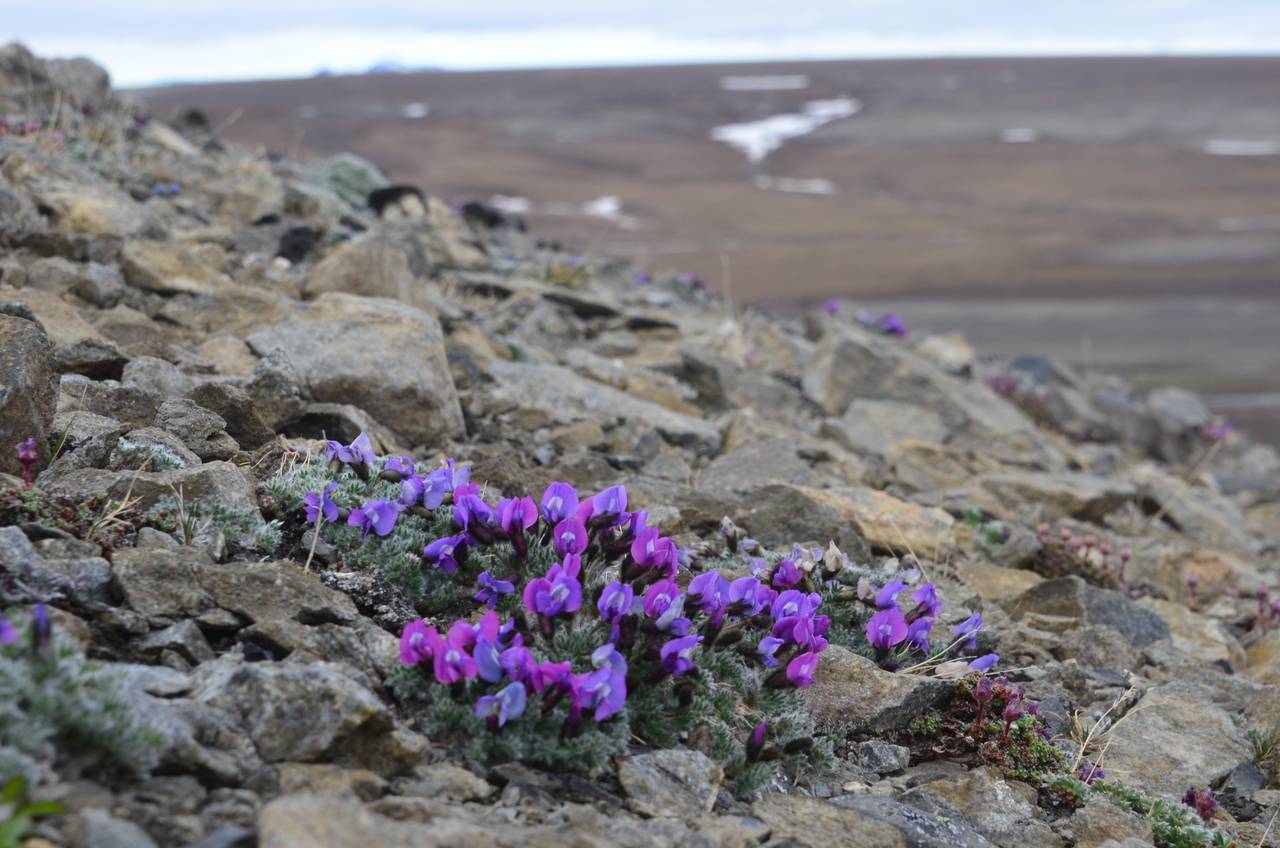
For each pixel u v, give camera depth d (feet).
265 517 15.07
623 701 12.07
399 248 34.30
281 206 38.86
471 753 11.77
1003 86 556.10
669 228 189.47
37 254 26.48
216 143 54.70
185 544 13.80
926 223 209.26
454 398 24.81
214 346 23.29
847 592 17.02
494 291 39.63
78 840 8.45
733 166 300.81
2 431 14.24
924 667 16.40
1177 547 30.68
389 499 15.30
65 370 19.27
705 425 29.99
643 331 40.50
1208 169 309.22
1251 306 125.70
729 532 18.54
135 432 16.34
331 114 397.80
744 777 12.80
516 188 241.35
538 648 12.91
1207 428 60.18
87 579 12.20
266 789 10.24
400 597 14.23
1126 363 95.14
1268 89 536.01
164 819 9.25
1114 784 15.08
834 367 37.88
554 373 29.89
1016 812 13.73
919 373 38.09
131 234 28.35
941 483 31.73
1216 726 17.85
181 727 10.05
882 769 14.51
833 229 197.16
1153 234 198.08
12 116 39.34
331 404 21.15
